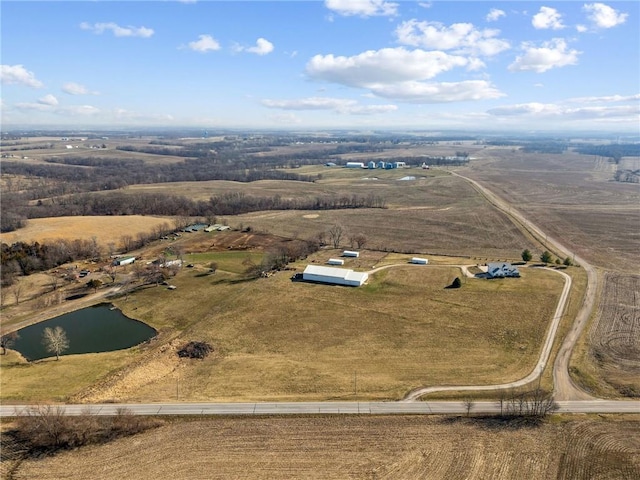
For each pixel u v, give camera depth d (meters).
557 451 66.50
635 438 69.06
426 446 67.94
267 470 63.38
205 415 76.00
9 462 65.44
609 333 101.38
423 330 105.00
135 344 103.94
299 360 94.00
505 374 87.19
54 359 96.25
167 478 62.00
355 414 75.94
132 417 74.06
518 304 116.69
